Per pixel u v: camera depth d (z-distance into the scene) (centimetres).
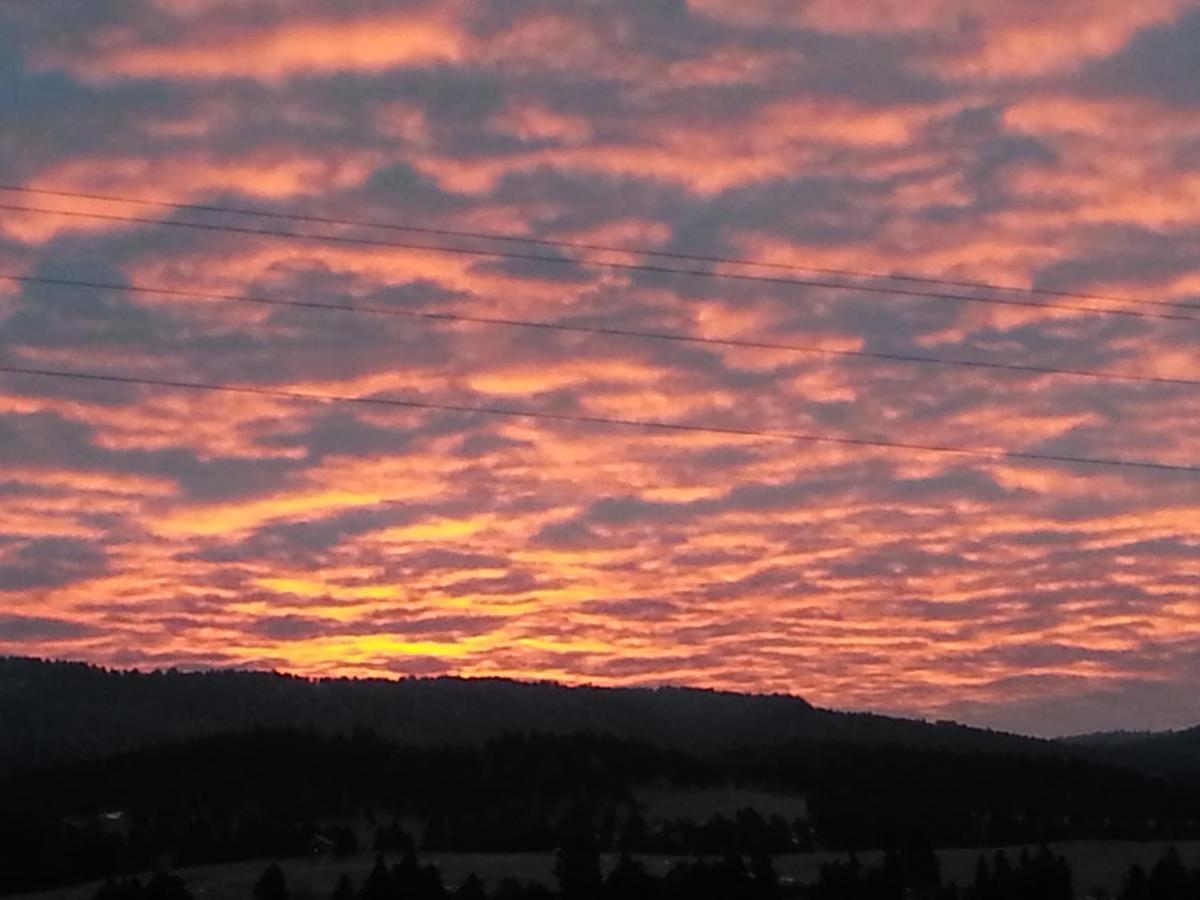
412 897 6191
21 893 6856
